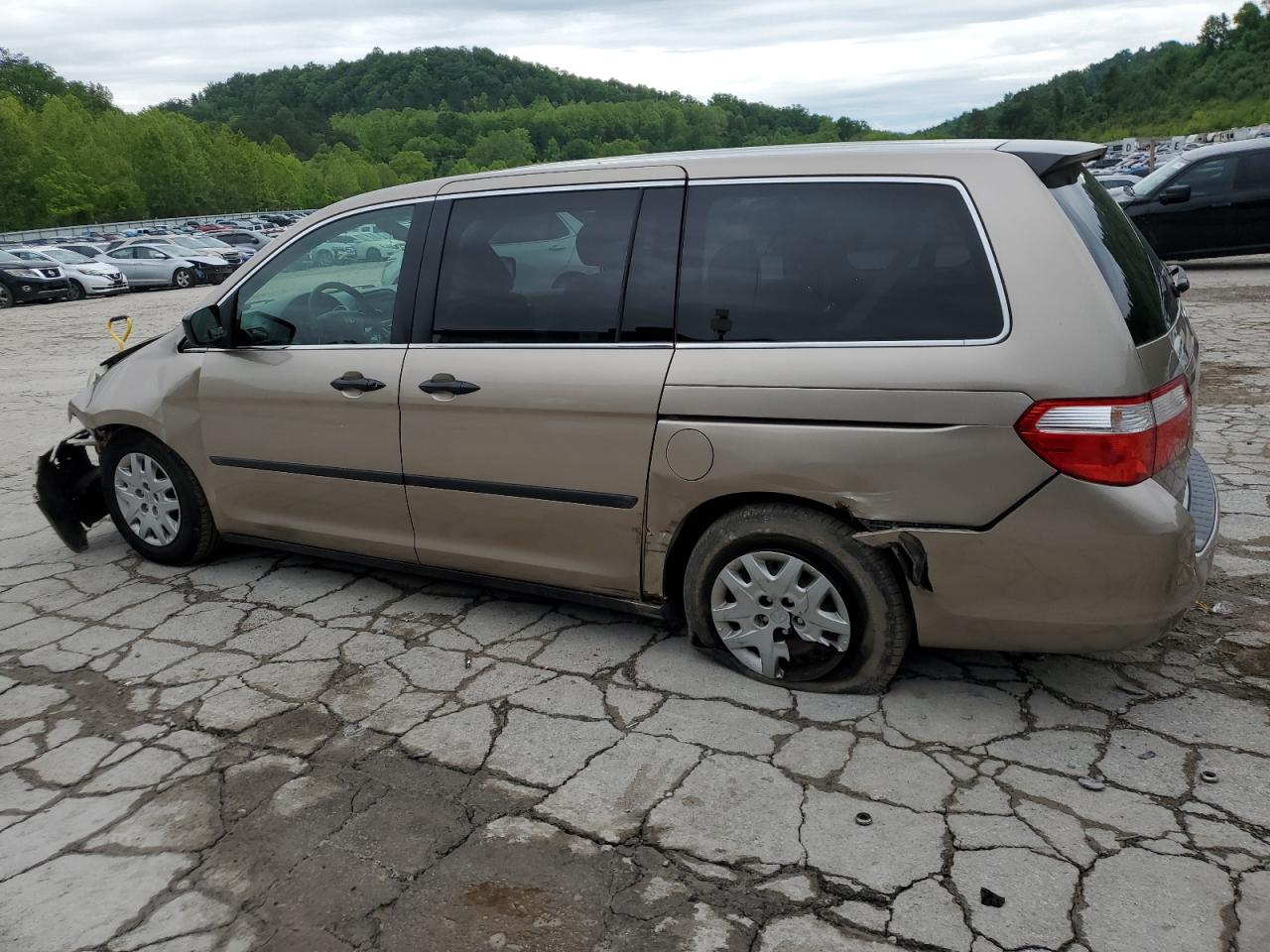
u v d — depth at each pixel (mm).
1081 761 2816
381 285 3836
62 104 71188
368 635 3877
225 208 84188
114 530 5348
